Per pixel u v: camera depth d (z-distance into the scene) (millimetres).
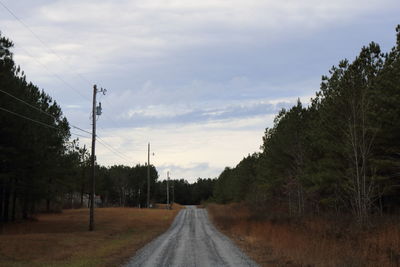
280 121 36469
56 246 21656
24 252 18922
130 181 132250
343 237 18453
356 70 21688
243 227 33531
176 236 30703
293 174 36531
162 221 50750
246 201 64188
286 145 34562
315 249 15734
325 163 26219
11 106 29781
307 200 36062
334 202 28453
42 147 33562
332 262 13242
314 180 27562
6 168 32094
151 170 135875
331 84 22797
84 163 80625
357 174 21406
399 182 24094
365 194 21422
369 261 13242
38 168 33875
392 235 15766
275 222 32094
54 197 51312
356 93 21625
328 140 25016
